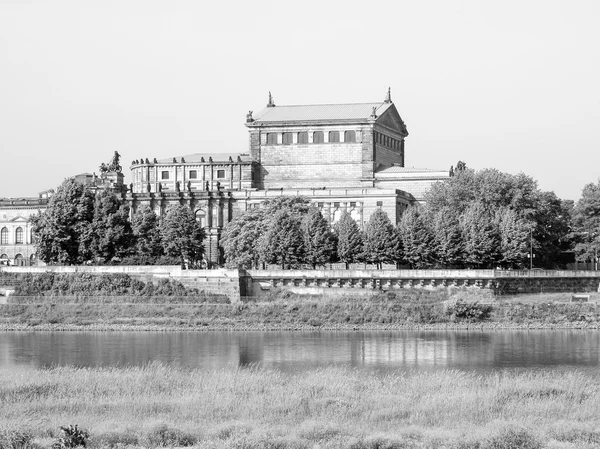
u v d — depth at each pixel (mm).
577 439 114250
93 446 110500
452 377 152625
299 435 114250
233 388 141625
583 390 139125
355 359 188250
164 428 115062
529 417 123438
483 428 117062
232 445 109375
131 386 143750
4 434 113750
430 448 109938
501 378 158125
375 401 132625
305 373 164750
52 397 136375
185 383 146750
